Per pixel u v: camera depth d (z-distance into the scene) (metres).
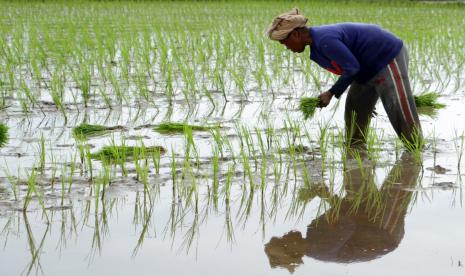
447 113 7.08
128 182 4.67
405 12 21.14
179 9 20.92
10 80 8.09
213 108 7.35
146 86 7.78
